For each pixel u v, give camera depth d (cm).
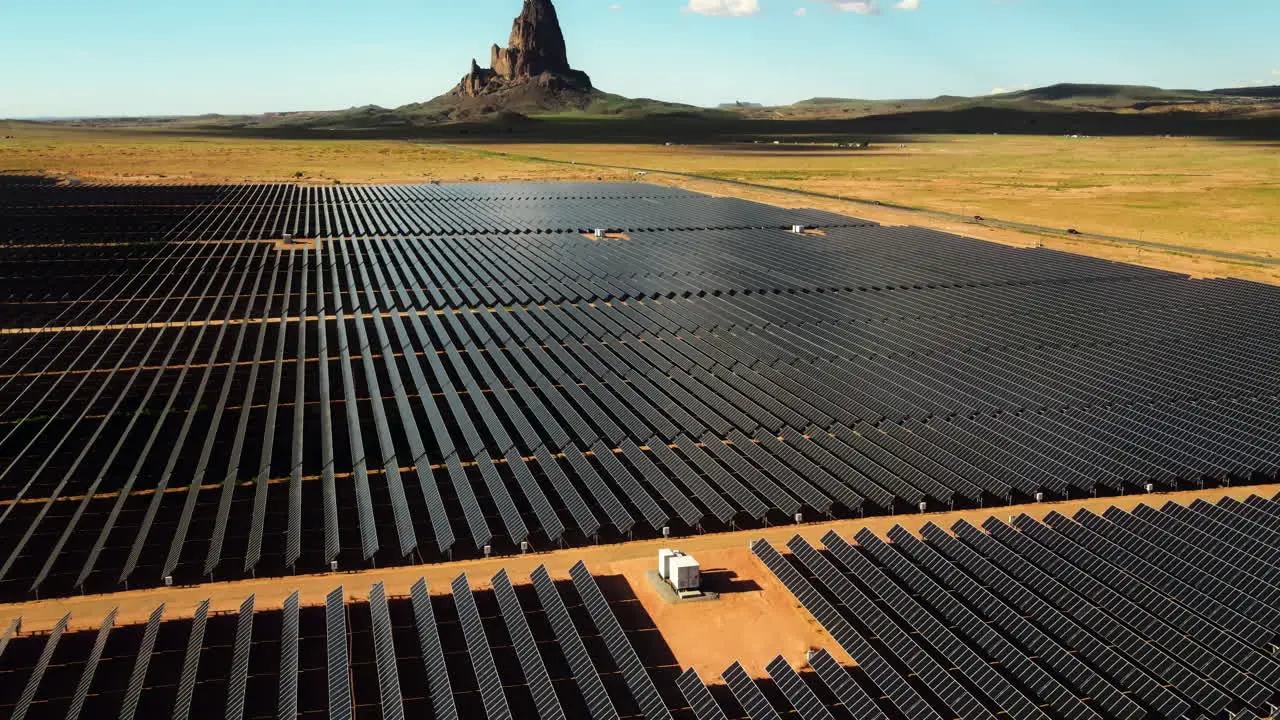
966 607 4169
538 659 3834
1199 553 4556
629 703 3778
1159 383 7100
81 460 5950
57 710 3650
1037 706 3716
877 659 3831
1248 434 6106
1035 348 8100
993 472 5681
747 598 4491
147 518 5000
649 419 6531
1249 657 3769
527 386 7012
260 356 7969
